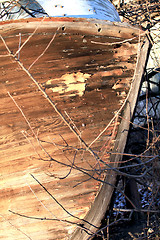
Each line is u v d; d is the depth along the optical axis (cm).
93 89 313
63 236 325
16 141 316
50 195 322
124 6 707
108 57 311
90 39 298
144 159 415
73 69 306
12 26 279
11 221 329
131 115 320
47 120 314
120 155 321
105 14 408
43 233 328
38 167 320
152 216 400
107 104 319
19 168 321
